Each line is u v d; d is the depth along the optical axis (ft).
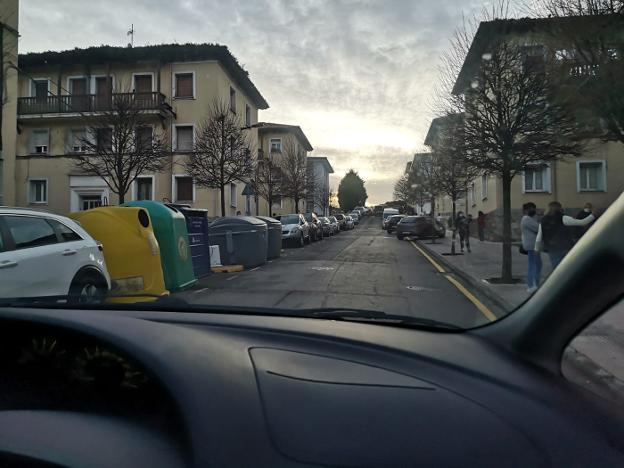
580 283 5.90
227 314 7.30
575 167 73.00
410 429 4.61
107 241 24.75
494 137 32.04
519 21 30.71
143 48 87.66
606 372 11.16
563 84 25.79
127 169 58.13
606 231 5.57
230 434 4.41
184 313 7.22
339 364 5.65
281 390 4.99
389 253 63.41
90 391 5.51
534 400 5.29
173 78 89.71
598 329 13.51
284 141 153.48
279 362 5.55
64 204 88.43
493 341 6.89
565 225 25.58
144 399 5.30
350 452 4.32
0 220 16.80
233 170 69.62
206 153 68.69
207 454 4.28
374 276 39.11
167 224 29.37
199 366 5.15
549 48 26.37
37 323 6.03
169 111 87.40
